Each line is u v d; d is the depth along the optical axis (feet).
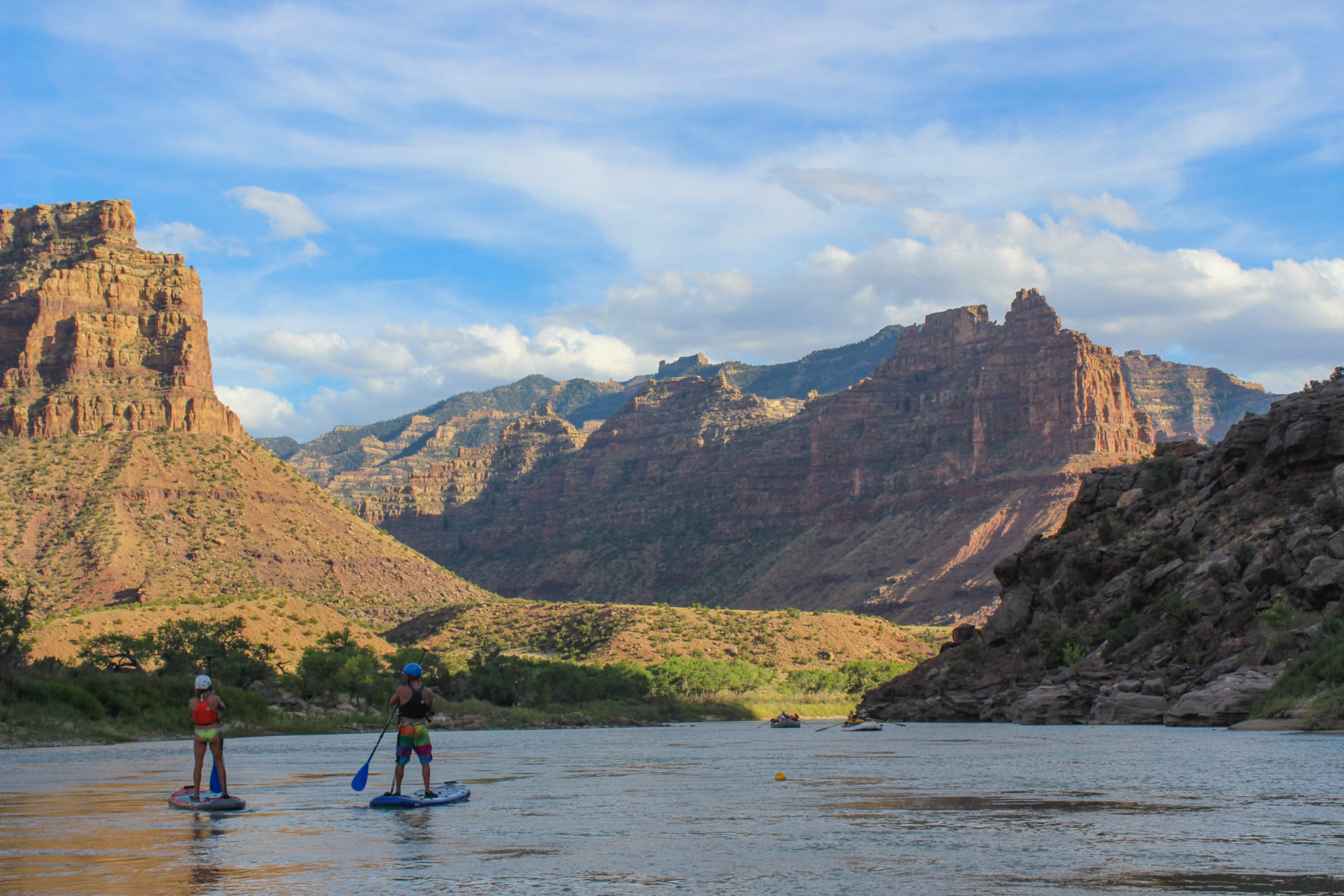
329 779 134.62
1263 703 220.02
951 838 78.43
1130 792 105.70
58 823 87.76
